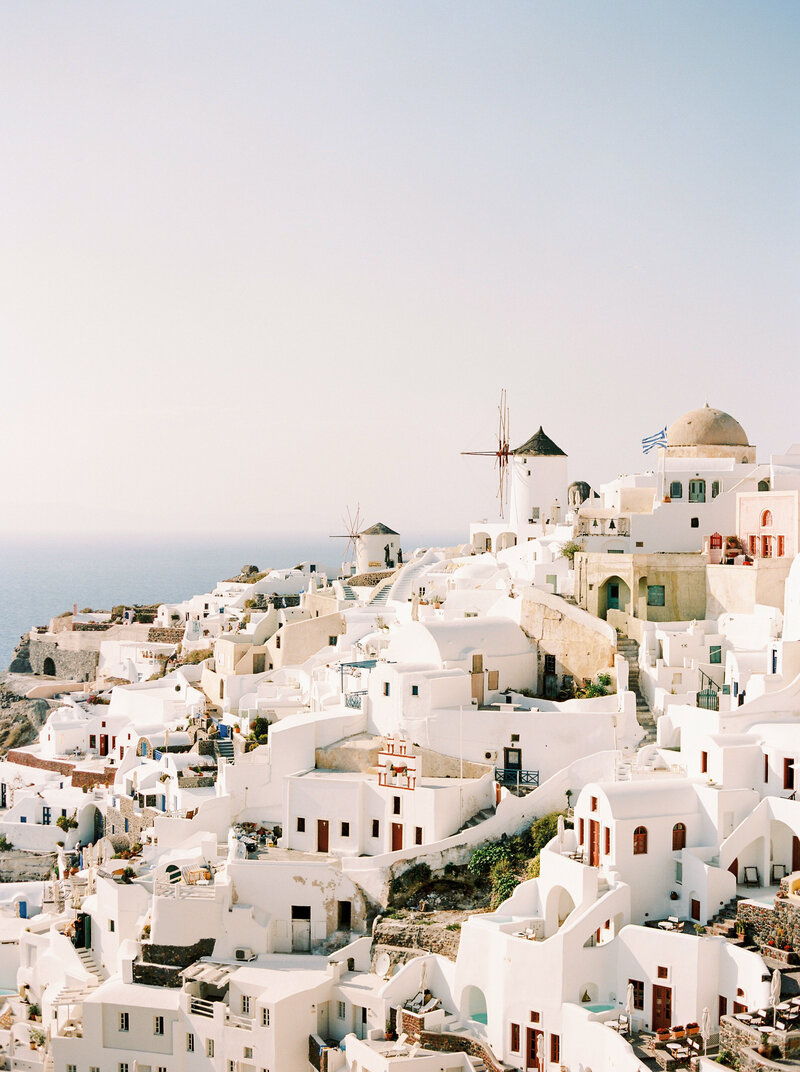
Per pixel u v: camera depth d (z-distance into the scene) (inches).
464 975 2391.7
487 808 2883.9
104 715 4783.5
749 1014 1973.4
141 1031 2600.9
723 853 2309.3
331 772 3053.6
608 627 3184.1
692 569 3361.2
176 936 2704.2
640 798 2368.4
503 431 4891.7
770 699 2603.3
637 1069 1957.4
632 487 3902.6
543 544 4035.4
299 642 4296.3
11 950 3191.4
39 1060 2748.5
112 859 3198.8
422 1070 2257.6
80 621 6683.1
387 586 4781.0
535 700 3093.0
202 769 3415.4
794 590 2817.4
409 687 3048.7
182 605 6304.1
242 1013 2549.2
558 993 2197.3
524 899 2463.1
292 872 2753.4
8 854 3836.1
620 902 2256.4
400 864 2726.4
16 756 4490.7
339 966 2596.0
